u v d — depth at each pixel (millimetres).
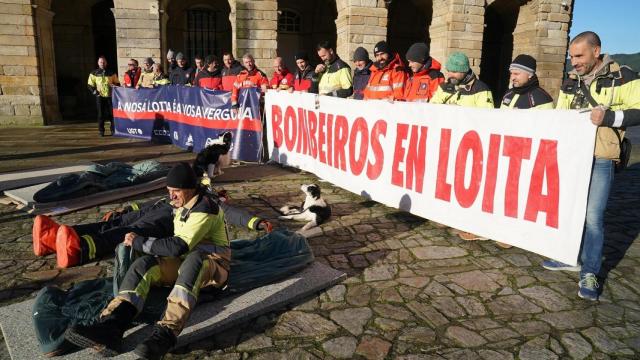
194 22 20234
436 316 3164
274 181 7031
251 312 3078
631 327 3057
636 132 14180
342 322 3076
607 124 3098
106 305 2855
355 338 2896
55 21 18047
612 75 3246
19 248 4270
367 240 4617
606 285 3682
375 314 3186
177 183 2889
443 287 3600
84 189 5629
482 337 2922
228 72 9094
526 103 4164
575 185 3631
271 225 4449
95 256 3953
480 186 4441
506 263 4078
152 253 2885
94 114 18125
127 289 2684
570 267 3930
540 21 15727
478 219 4488
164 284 3027
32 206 5270
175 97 9844
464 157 4559
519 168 4074
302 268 3779
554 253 3846
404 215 5426
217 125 8789
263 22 14609
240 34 14508
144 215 4180
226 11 20172
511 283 3684
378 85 6277
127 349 2668
